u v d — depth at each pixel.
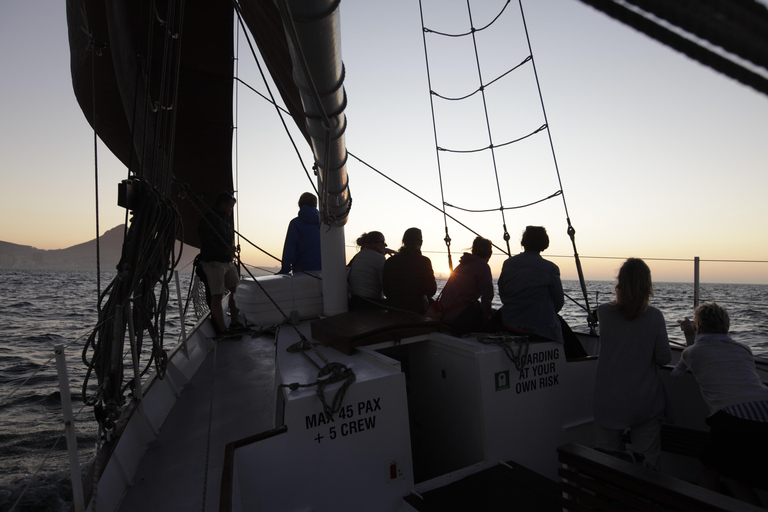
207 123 7.07
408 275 3.95
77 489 1.90
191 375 4.19
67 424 1.91
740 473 2.48
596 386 2.94
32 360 13.67
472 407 2.98
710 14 0.28
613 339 2.88
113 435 2.57
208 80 6.62
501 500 2.51
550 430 3.15
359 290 4.42
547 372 3.15
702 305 2.87
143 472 2.61
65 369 1.93
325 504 2.43
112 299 2.38
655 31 0.35
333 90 1.95
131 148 2.44
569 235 4.90
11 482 4.95
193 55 6.29
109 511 2.21
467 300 3.62
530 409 3.07
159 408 3.32
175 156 7.26
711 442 2.62
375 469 2.54
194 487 2.45
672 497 1.48
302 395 2.41
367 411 2.53
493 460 2.91
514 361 2.95
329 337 3.43
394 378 2.60
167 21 2.81
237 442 2.29
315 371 2.83
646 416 2.79
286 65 4.73
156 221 2.49
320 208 3.89
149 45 2.55
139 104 2.93
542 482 2.68
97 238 2.38
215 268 5.30
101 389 2.26
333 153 2.69
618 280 2.89
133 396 2.99
